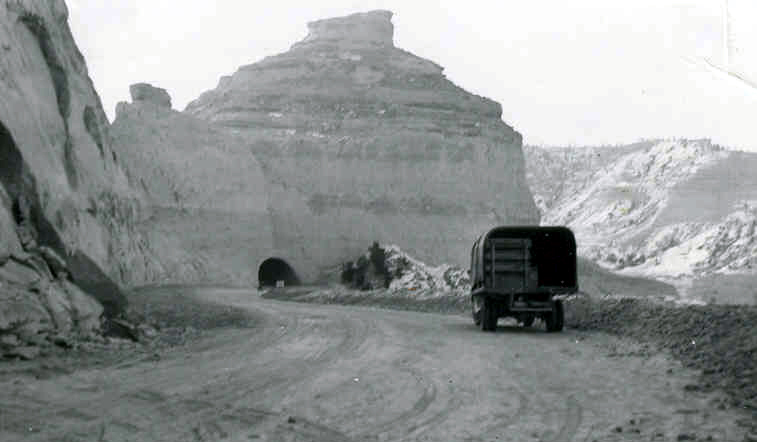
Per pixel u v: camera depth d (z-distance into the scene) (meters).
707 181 172.62
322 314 33.94
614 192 187.12
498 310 25.52
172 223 83.31
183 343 20.61
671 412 11.51
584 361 17.38
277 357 17.72
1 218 19.38
